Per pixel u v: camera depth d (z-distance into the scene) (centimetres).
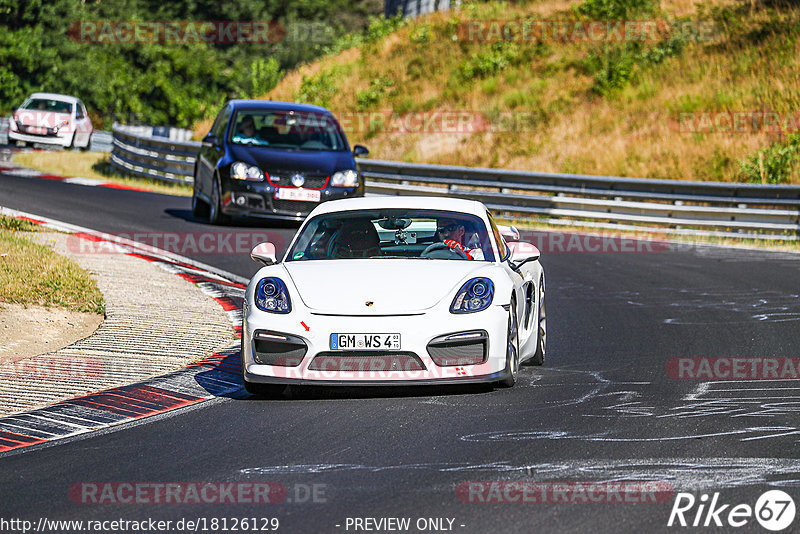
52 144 11181
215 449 2086
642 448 2039
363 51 13738
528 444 2077
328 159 5994
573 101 10962
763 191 6769
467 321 2473
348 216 2936
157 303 3816
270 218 6269
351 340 2444
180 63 17088
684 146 9319
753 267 5388
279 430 2236
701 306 4125
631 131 9981
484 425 2247
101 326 3403
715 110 10000
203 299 3988
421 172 8112
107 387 2670
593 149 9719
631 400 2500
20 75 18112
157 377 2792
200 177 6394
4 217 5356
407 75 12588
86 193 7588
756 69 10700
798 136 8919
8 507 1720
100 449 2106
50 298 3672
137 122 16100
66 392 2611
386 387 2678
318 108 6469
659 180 7106
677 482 1798
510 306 2583
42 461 2019
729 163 8881
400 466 1927
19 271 3947
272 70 15562
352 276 2583
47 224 5706
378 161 8294
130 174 9219
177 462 1992
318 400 2544
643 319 3822
